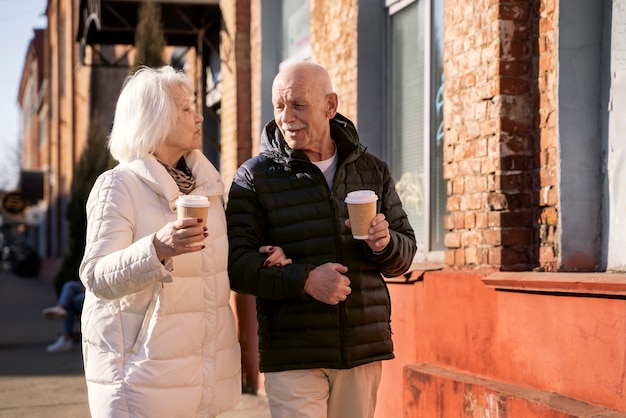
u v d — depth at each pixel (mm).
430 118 6395
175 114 3525
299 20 9195
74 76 29734
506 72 4945
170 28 12750
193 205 3145
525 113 4961
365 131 7176
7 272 54812
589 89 4652
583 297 4133
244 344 8641
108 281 3242
